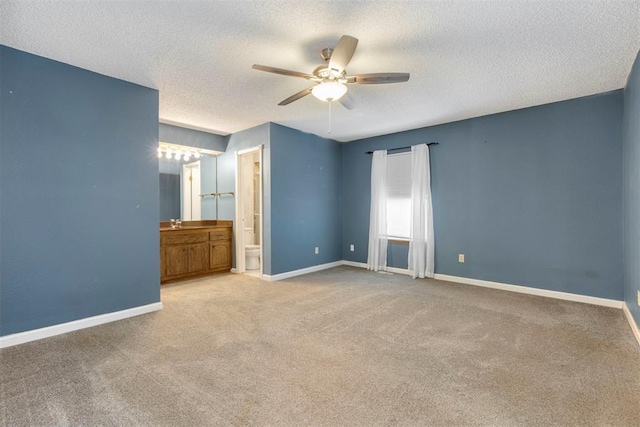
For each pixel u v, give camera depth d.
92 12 1.96
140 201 3.12
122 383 1.87
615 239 3.28
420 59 2.59
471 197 4.29
